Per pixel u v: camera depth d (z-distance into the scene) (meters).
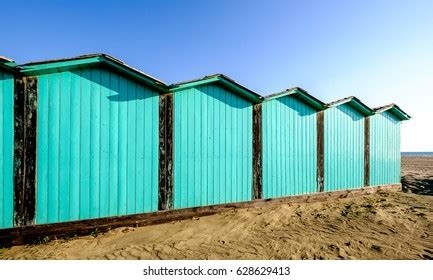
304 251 5.26
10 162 5.28
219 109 7.72
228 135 7.86
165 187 6.83
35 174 5.47
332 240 5.83
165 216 6.79
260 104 8.50
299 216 7.70
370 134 11.49
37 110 5.52
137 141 6.51
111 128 6.21
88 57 5.72
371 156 11.49
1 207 5.20
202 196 7.36
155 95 6.77
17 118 5.35
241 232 6.28
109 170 6.16
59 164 5.68
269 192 8.55
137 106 6.54
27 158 5.41
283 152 8.92
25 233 5.35
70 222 5.74
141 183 6.52
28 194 5.41
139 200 6.48
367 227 6.71
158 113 6.80
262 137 8.50
